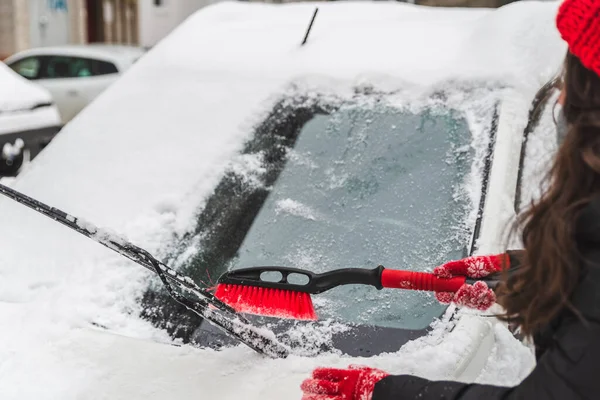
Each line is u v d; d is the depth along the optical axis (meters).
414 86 2.24
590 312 0.94
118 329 1.74
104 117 2.50
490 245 1.71
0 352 1.63
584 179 0.99
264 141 2.24
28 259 2.04
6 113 6.10
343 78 2.33
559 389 0.96
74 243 2.06
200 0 22.58
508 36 2.29
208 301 1.48
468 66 2.23
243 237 2.00
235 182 2.14
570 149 0.99
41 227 2.15
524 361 1.64
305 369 1.52
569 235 0.96
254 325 1.65
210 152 2.24
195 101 2.43
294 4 3.24
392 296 1.77
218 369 1.54
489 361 1.59
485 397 1.06
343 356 1.59
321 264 1.87
